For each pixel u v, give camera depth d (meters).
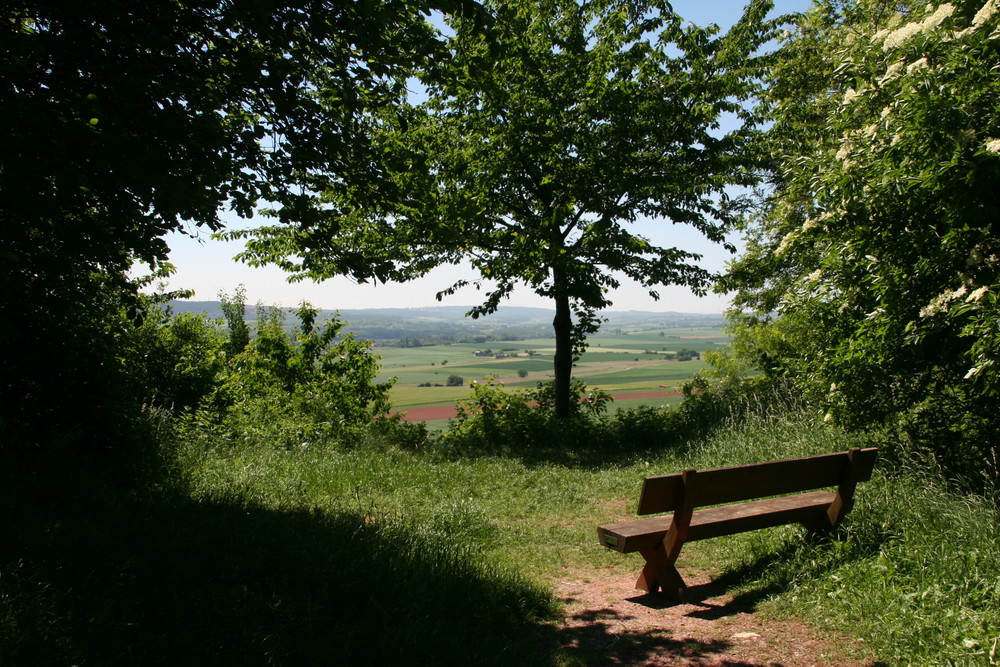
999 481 5.03
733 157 13.83
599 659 3.54
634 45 13.02
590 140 13.12
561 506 7.41
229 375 13.24
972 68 4.64
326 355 12.91
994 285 4.26
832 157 5.76
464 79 6.29
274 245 13.14
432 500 7.39
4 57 4.45
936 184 4.64
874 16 9.58
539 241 12.42
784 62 13.22
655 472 8.81
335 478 7.89
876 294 5.22
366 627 3.45
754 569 4.81
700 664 3.46
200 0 4.99
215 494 5.64
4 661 2.54
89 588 3.20
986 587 3.56
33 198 4.22
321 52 5.35
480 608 3.99
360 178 5.82
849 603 3.85
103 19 4.83
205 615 3.19
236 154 5.47
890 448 6.32
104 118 4.58
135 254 5.21
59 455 5.27
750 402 11.36
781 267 13.34
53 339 5.82
